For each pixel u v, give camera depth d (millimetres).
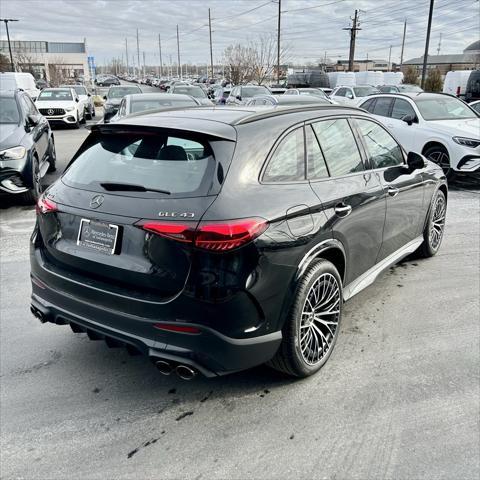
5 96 8180
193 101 11367
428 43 30422
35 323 3904
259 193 2693
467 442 2605
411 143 9633
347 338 3662
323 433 2682
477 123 9508
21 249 5605
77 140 16000
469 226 6625
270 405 2916
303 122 3234
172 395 3023
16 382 3137
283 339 2873
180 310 2520
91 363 3365
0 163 6816
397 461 2477
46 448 2582
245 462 2482
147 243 2572
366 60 95312
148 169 2809
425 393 3014
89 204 2824
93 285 2773
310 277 2887
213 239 2438
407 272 4938
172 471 2430
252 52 48438
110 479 2383
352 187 3406
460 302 4270
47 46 95812
